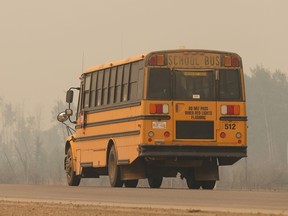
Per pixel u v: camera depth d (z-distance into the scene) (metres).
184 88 49.53
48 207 33.44
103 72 53.66
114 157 51.50
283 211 31.14
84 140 55.28
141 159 49.88
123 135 50.75
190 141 49.19
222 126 49.47
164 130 49.03
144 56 49.59
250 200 36.41
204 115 49.44
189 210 31.34
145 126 48.91
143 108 49.03
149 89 49.22
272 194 40.28
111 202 35.84
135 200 36.78
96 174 56.03
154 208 32.50
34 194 42.09
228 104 49.69
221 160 51.00
